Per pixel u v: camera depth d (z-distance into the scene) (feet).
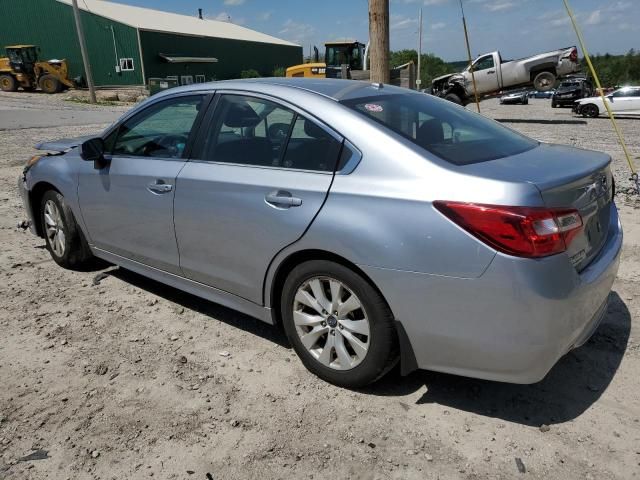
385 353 9.35
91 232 14.67
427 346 8.92
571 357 11.18
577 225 8.57
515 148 10.47
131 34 137.90
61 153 15.98
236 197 10.75
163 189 12.17
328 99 10.39
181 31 155.84
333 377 10.16
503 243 7.98
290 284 10.32
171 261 12.57
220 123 11.66
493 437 8.89
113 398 9.95
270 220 10.18
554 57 77.00
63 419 9.38
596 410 9.53
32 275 15.74
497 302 8.14
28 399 9.92
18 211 23.08
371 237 8.91
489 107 122.31
